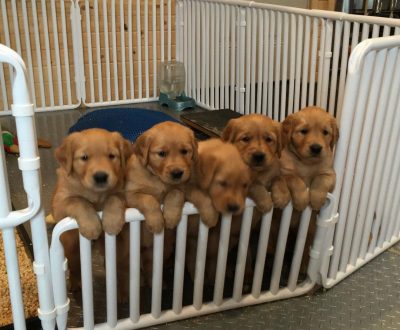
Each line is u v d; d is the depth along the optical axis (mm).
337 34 2711
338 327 1764
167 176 1536
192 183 1641
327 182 1784
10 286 1460
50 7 4016
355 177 1880
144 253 1873
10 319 1678
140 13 4352
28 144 1330
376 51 1706
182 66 4496
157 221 1539
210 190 1595
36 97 4270
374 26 2496
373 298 1930
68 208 1493
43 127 3844
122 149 1562
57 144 3471
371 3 4508
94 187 1451
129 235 1690
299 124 1785
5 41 3961
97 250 2105
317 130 1771
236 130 1806
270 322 1778
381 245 2242
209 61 4129
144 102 4633
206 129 3119
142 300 1866
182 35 4465
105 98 4520
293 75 3160
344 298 1926
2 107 4059
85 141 1489
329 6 4707
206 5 3979
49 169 3021
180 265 1669
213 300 1803
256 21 3422
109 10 4230
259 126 1782
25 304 1744
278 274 1847
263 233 1755
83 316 1675
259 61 3447
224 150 1615
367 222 2062
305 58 3014
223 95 4016
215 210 1605
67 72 4219
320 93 2896
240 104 3793
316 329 1751
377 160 1976
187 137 1596
